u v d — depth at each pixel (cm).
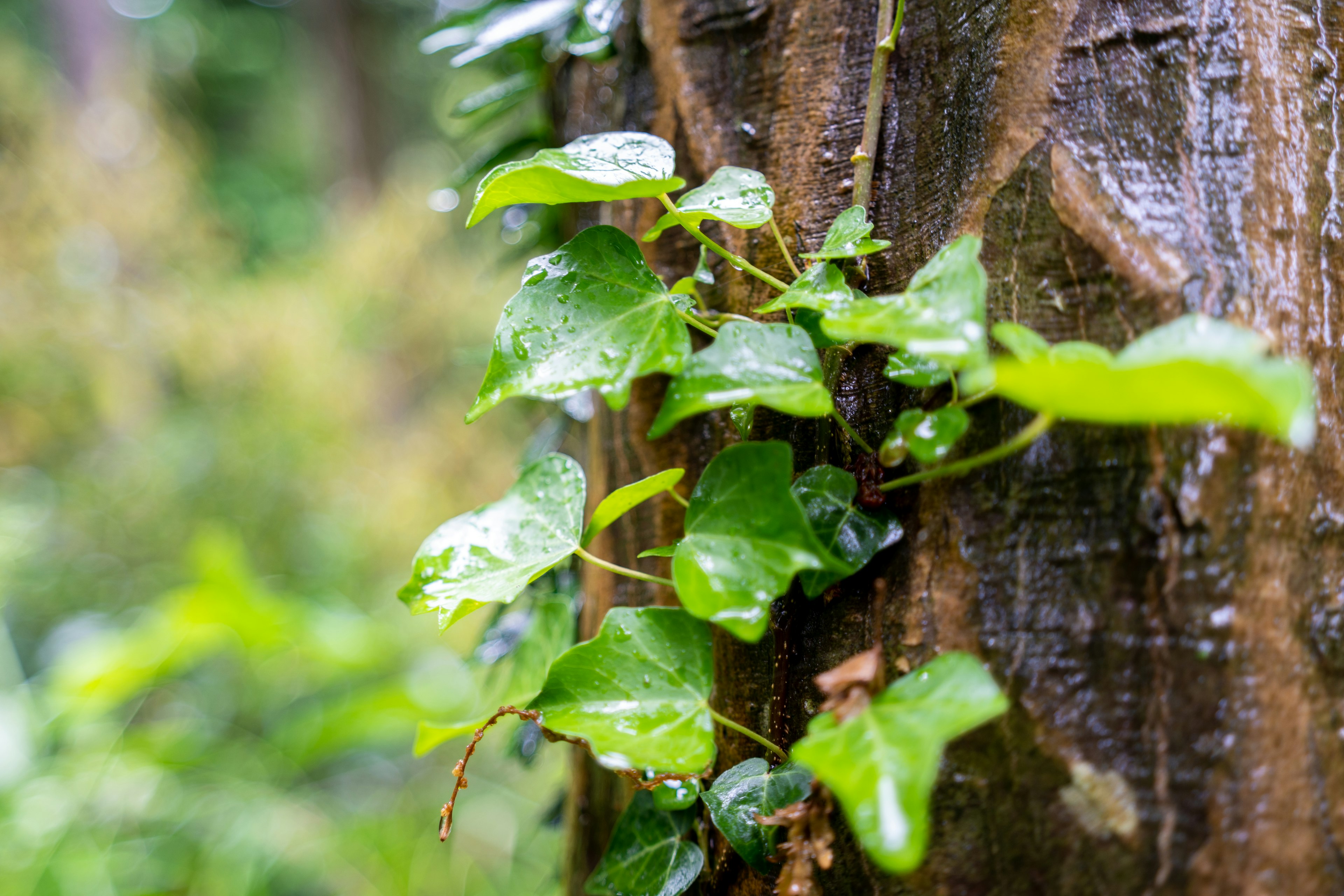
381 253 166
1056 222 43
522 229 67
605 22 53
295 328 168
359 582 172
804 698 45
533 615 56
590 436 59
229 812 126
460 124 214
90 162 185
